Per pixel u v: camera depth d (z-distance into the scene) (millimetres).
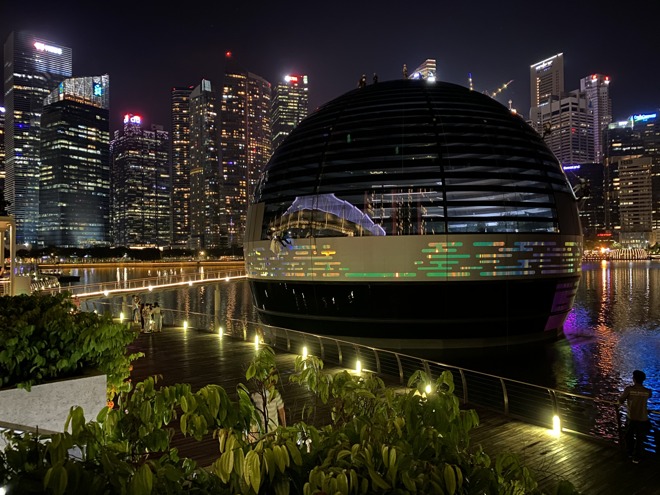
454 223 36594
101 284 62781
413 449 3928
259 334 29531
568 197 41500
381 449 3578
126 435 4586
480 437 13938
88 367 8344
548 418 22406
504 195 38188
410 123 40344
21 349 7309
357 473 3443
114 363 8320
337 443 3902
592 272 173875
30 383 7188
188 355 25219
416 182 37531
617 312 64938
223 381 19953
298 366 5973
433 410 4379
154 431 4410
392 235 36469
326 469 3375
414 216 36656
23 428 4910
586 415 23469
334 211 38500
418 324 36594
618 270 187500
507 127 41219
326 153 40938
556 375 31328
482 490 3623
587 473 11625
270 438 3729
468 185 37438
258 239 43781
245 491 3338
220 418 4238
